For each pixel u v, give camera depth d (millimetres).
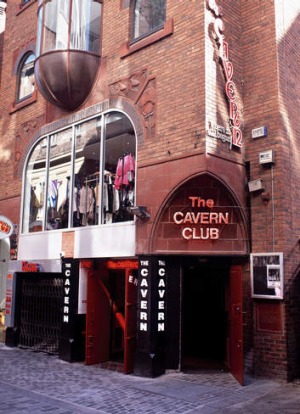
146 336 8656
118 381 8258
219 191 8781
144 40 9875
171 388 7730
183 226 8812
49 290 11625
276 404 6836
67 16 10961
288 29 9688
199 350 10469
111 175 10312
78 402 6906
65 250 11047
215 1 9289
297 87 9695
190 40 8977
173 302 8938
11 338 12391
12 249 12945
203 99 8562
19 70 14070
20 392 7477
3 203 13750
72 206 11211
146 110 9570
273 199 8797
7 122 14148
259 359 8562
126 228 9602
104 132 10617
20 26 14273
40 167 12570
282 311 8359
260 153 9000
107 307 10445
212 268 9656
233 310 8656
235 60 9562
